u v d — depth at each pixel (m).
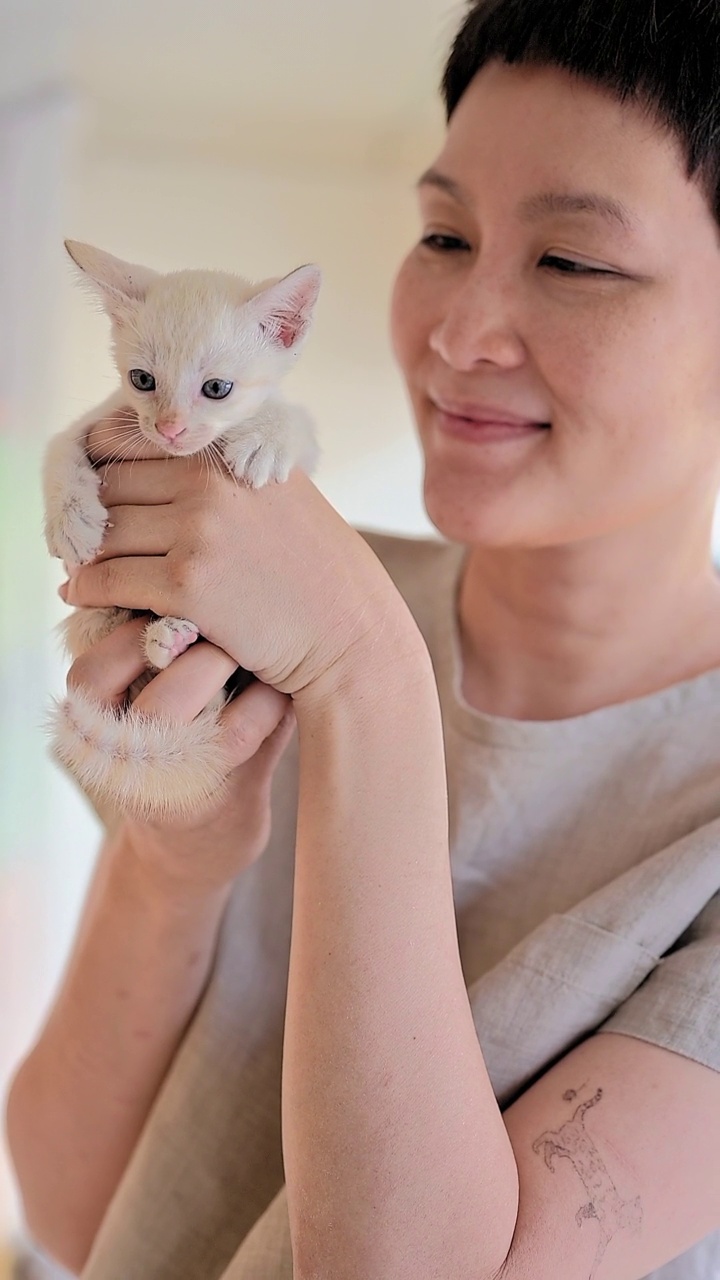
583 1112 0.53
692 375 0.59
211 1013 0.65
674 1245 0.52
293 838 0.67
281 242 1.80
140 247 1.80
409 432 1.76
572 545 0.63
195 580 0.53
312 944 0.52
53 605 1.71
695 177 0.57
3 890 1.69
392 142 1.71
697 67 0.56
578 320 0.58
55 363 1.67
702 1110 0.53
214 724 0.55
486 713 0.67
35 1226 0.71
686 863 0.58
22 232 1.61
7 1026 1.69
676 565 0.64
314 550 0.54
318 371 1.75
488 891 0.63
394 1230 0.50
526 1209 0.52
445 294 0.62
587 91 0.57
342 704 0.54
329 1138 0.51
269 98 1.56
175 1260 0.63
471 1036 0.53
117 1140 0.67
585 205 0.57
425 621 0.71
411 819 0.54
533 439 0.60
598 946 0.57
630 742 0.63
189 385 0.60
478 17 0.61
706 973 0.55
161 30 1.35
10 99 1.58
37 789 1.70
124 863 0.64
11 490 1.66
